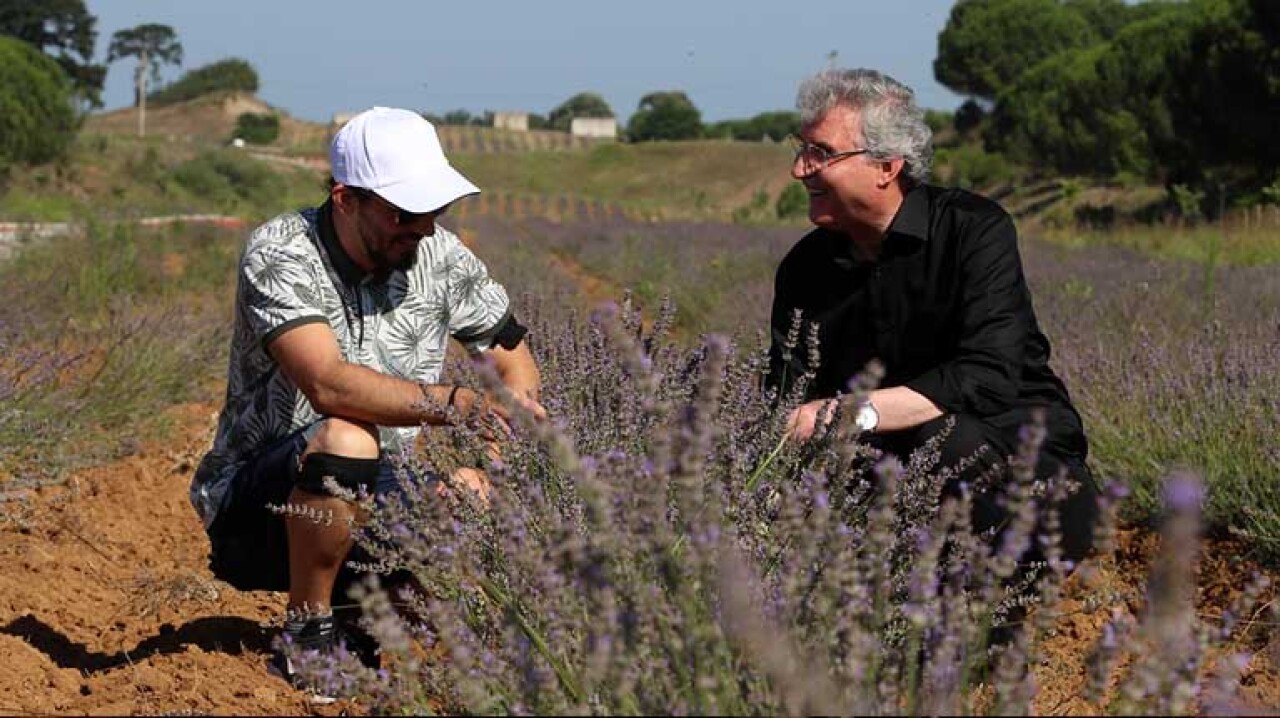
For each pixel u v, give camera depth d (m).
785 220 46.59
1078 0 107.56
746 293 12.48
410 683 2.47
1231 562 4.66
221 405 8.02
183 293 13.71
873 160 3.74
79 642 3.96
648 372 2.29
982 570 2.54
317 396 3.36
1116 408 5.68
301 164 88.81
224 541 3.76
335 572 3.44
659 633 2.29
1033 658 2.73
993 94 92.88
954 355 3.89
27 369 6.43
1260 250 19.41
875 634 2.33
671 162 96.88
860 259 3.93
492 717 2.43
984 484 3.52
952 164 61.72
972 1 94.12
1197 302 9.96
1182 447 5.08
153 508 5.71
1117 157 44.34
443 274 3.73
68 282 11.38
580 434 3.44
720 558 2.29
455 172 3.46
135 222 18.48
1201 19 35.56
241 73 141.00
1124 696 2.05
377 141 3.38
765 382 4.05
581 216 62.66
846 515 3.20
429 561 3.08
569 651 2.59
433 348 3.75
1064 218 35.84
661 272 18.48
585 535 3.11
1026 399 3.87
